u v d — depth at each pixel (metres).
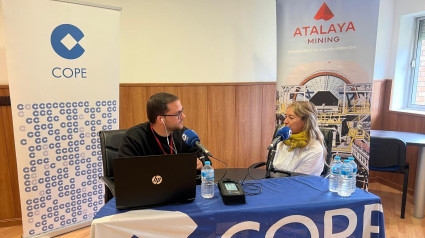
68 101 2.19
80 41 2.17
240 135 3.19
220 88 3.05
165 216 1.18
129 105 2.82
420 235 2.32
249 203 1.30
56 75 2.11
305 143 1.88
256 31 3.09
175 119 1.61
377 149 2.54
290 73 2.61
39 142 2.12
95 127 2.34
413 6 2.98
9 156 2.40
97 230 1.14
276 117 2.74
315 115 1.92
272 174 1.79
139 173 1.21
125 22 2.73
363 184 2.53
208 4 2.91
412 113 3.04
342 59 2.45
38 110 2.08
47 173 2.19
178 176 1.26
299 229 1.31
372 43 2.37
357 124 2.49
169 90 2.91
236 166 3.23
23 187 2.12
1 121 2.33
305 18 2.48
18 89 1.99
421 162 2.50
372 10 2.33
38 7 1.99
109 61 2.32
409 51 3.25
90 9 2.18
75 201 2.34
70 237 2.28
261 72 3.18
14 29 1.93
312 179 1.61
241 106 3.14
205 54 2.99
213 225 1.23
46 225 2.24
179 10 2.85
